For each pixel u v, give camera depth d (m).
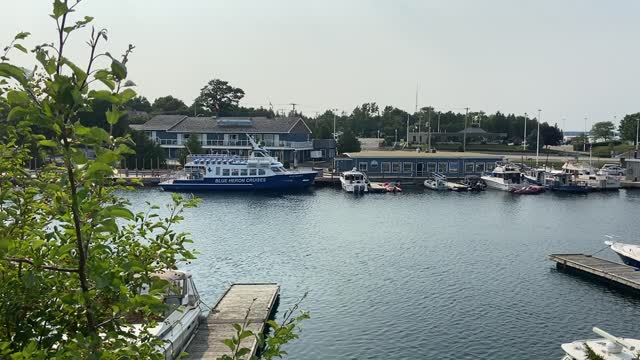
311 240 47.16
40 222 7.25
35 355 5.69
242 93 169.75
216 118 118.69
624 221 58.28
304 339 25.50
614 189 86.56
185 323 22.83
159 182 83.44
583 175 88.62
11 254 6.04
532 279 35.25
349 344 25.02
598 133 191.12
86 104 5.30
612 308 29.70
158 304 6.35
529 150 155.12
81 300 5.83
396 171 93.69
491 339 25.61
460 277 35.72
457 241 47.06
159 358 6.57
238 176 80.19
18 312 6.45
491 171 94.62
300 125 118.94
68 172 5.50
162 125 117.94
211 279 35.25
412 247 44.59
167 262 7.64
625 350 19.75
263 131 111.94
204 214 60.59
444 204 70.12
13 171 6.73
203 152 105.94
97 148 5.40
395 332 26.38
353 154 96.94
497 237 48.97
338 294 32.06
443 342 25.27
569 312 29.09
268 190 81.25
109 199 6.66
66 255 6.86
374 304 30.31
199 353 22.20
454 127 199.12
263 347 7.14
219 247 44.28
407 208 66.44
